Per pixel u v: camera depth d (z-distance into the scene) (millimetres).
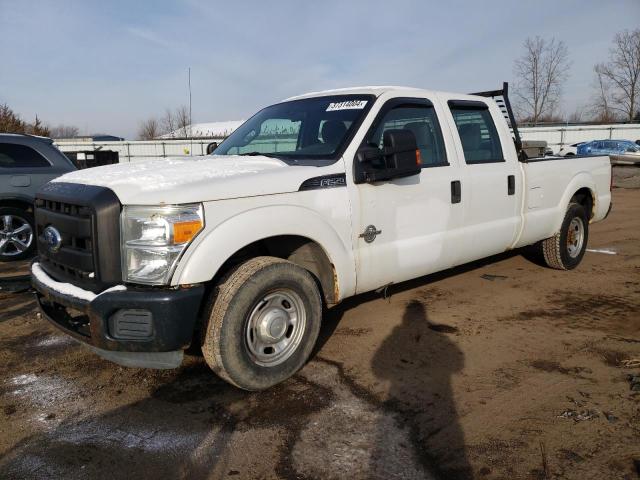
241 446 2715
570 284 5645
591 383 3350
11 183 6910
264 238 3164
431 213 4215
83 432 2865
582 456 2582
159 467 2557
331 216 3506
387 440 2740
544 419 2922
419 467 2518
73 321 3301
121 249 2902
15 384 3428
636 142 27078
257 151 4270
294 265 3295
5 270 6586
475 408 3051
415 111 4281
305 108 4332
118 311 2846
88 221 2928
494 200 4816
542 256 6160
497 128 5039
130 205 2879
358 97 4121
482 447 2668
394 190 3908
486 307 4859
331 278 3611
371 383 3377
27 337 4223
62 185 3344
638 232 9180
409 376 3471
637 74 45688
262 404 3131
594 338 4113
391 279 4027
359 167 3701
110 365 3695
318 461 2578
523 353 3830
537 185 5367
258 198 3139
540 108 42688
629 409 3020
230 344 3021
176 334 2828
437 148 4391
